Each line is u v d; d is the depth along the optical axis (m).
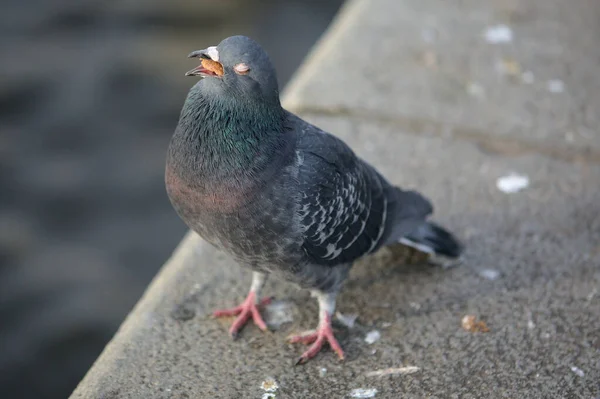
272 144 1.43
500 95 1.81
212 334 1.50
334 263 1.48
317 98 1.78
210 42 2.84
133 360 1.47
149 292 1.54
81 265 2.08
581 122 1.76
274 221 1.43
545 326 1.51
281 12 3.08
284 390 1.45
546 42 1.92
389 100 1.79
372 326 1.51
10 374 1.91
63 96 2.57
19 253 2.09
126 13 2.96
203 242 1.59
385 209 1.52
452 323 1.51
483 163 1.70
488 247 1.59
